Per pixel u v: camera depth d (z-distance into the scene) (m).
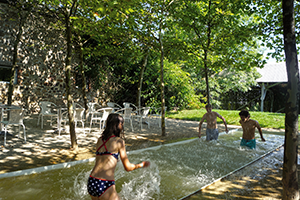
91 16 5.07
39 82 10.65
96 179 2.04
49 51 10.95
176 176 3.41
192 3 7.51
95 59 12.34
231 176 3.51
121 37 7.88
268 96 18.55
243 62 6.96
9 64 9.58
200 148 5.34
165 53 8.34
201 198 2.70
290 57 2.50
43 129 7.07
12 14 9.55
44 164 3.74
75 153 4.55
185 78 13.69
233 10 6.70
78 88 12.39
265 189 3.02
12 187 2.81
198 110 13.86
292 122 2.49
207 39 7.57
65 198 2.55
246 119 5.46
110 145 2.16
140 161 4.14
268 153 5.01
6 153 4.31
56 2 5.01
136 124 9.53
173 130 8.28
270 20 6.50
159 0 6.93
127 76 14.01
